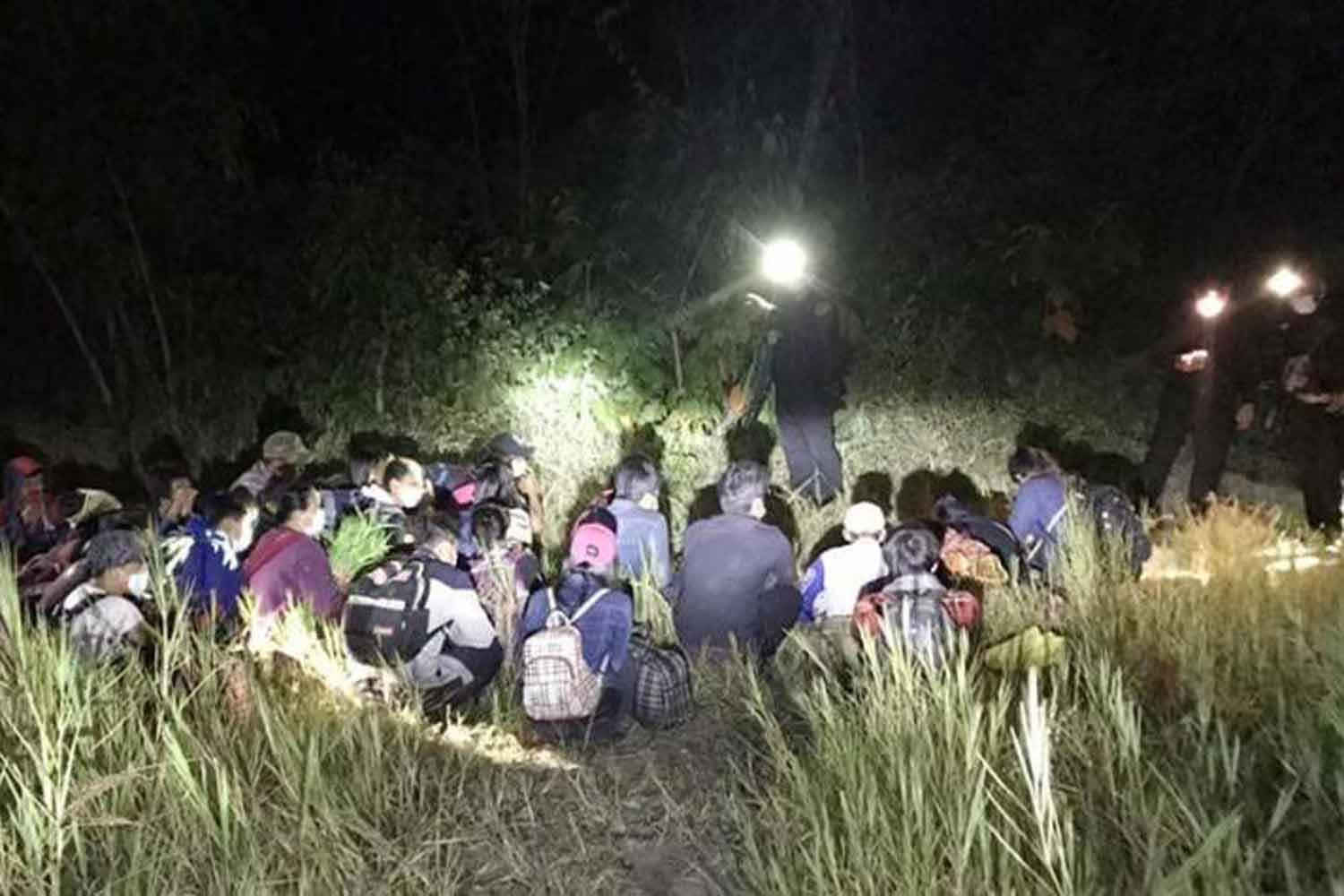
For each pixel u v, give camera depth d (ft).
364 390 39.01
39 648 18.80
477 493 29.58
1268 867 14.83
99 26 36.60
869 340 40.83
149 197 38.73
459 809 18.61
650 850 18.19
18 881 15.48
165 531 24.13
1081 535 25.80
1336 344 32.04
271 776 18.24
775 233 40.68
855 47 47.24
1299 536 31.99
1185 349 35.81
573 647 21.45
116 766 17.42
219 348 41.06
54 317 40.70
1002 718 17.43
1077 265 40.63
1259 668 19.86
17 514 28.35
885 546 21.95
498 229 44.16
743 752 21.04
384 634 22.30
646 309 39.75
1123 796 15.97
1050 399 41.27
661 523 27.58
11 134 36.47
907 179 44.29
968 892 14.96
